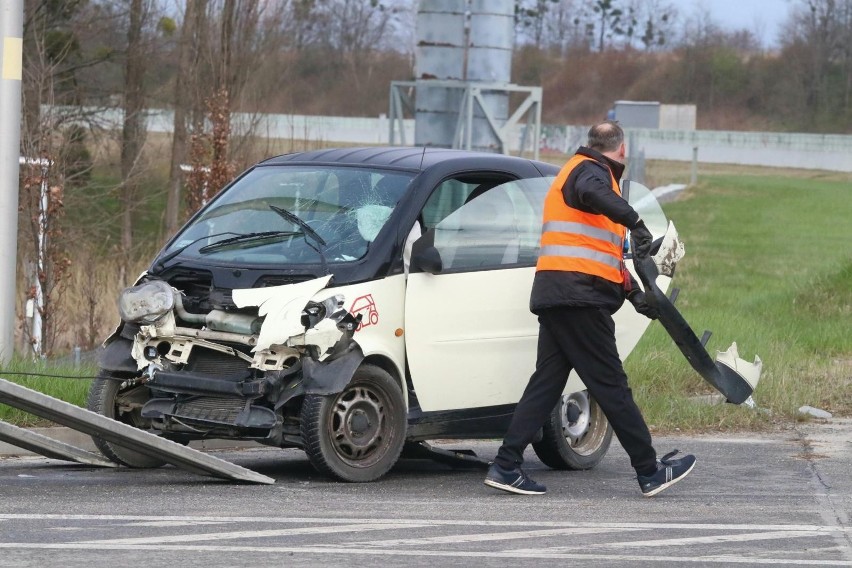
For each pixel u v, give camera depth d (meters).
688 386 17.52
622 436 10.79
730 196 76.88
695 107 121.31
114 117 42.53
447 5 31.16
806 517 9.95
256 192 12.10
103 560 7.75
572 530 9.21
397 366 11.18
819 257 42.78
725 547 8.76
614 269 10.68
